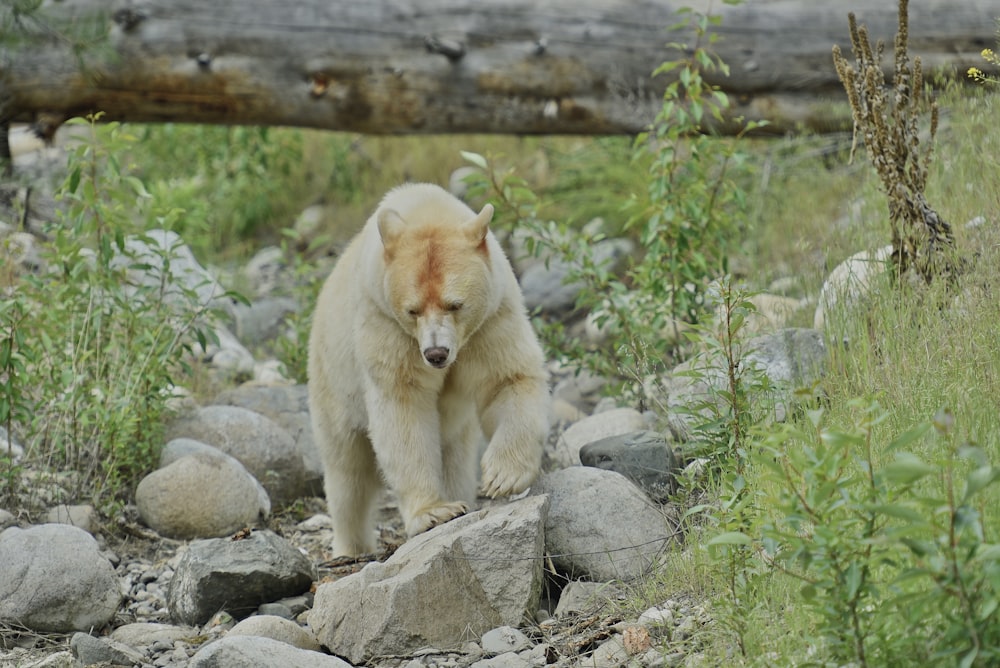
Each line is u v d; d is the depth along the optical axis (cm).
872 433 729
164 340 1114
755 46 1520
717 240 1173
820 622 596
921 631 546
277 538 870
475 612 735
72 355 1031
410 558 755
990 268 890
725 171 1259
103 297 1088
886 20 1486
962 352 805
